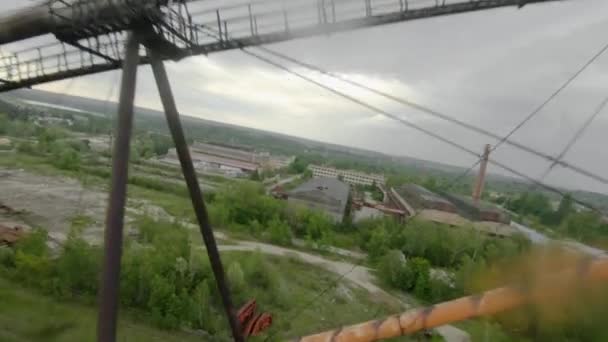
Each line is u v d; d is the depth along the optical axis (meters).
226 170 107.06
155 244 34.00
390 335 7.68
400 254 41.78
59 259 28.34
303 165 136.38
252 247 45.03
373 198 92.44
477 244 42.91
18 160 67.56
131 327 24.39
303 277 38.59
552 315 6.66
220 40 8.43
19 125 97.56
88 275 26.86
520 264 6.82
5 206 43.75
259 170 114.38
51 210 44.47
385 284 39.97
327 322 29.81
